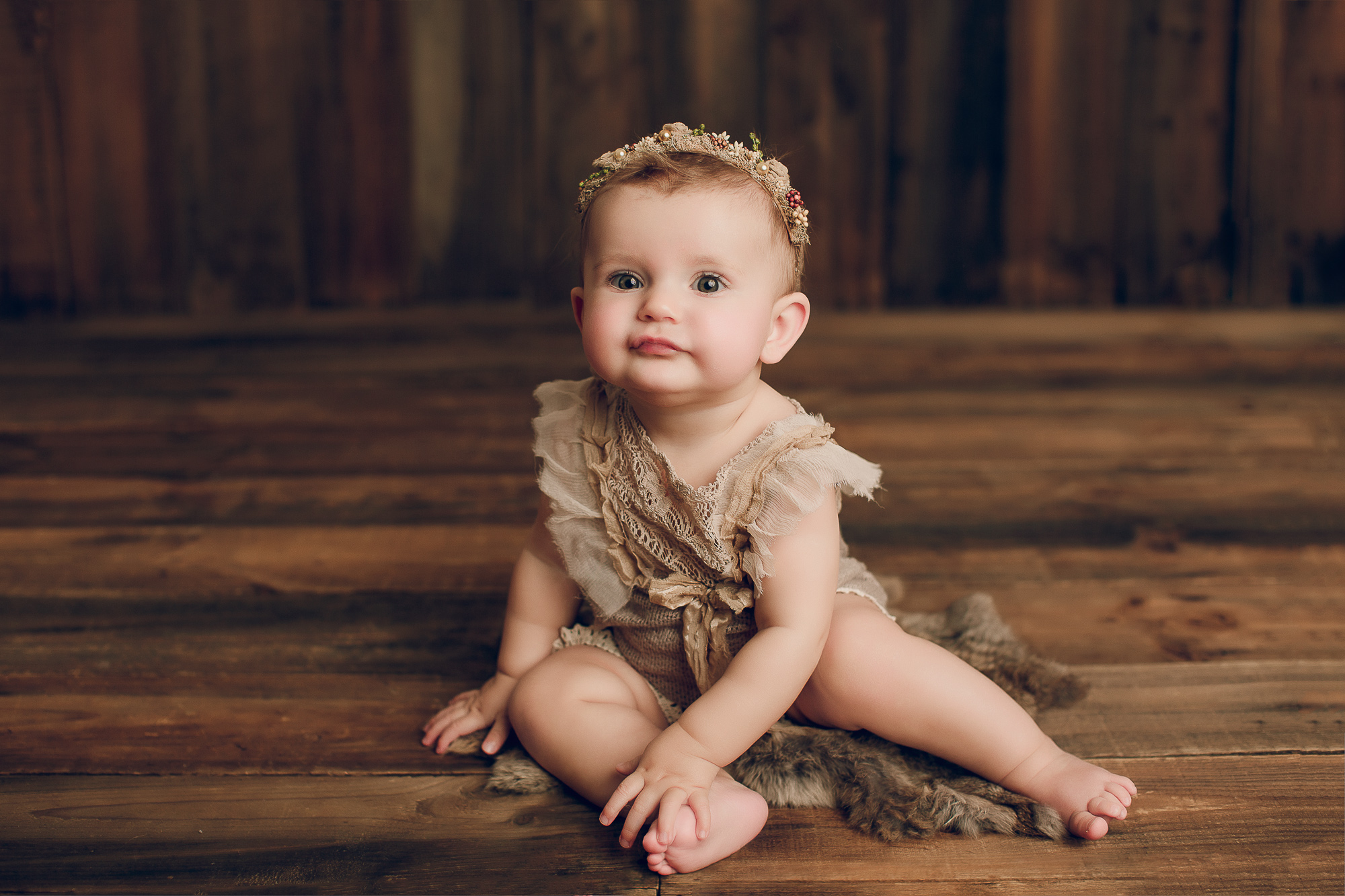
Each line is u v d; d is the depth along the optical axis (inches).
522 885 39.2
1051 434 101.3
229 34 153.9
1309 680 53.7
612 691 45.7
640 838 41.5
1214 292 158.4
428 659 57.9
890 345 139.0
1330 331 141.6
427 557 73.3
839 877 39.2
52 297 158.2
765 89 157.1
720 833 39.6
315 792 45.1
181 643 59.7
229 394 118.7
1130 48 153.3
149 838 42.0
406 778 46.1
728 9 155.3
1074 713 50.6
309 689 54.4
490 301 162.9
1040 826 41.1
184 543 76.0
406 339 144.7
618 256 40.5
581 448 45.9
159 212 157.6
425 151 158.7
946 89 156.1
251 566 71.7
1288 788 44.4
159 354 137.0
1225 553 72.1
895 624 44.9
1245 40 151.9
